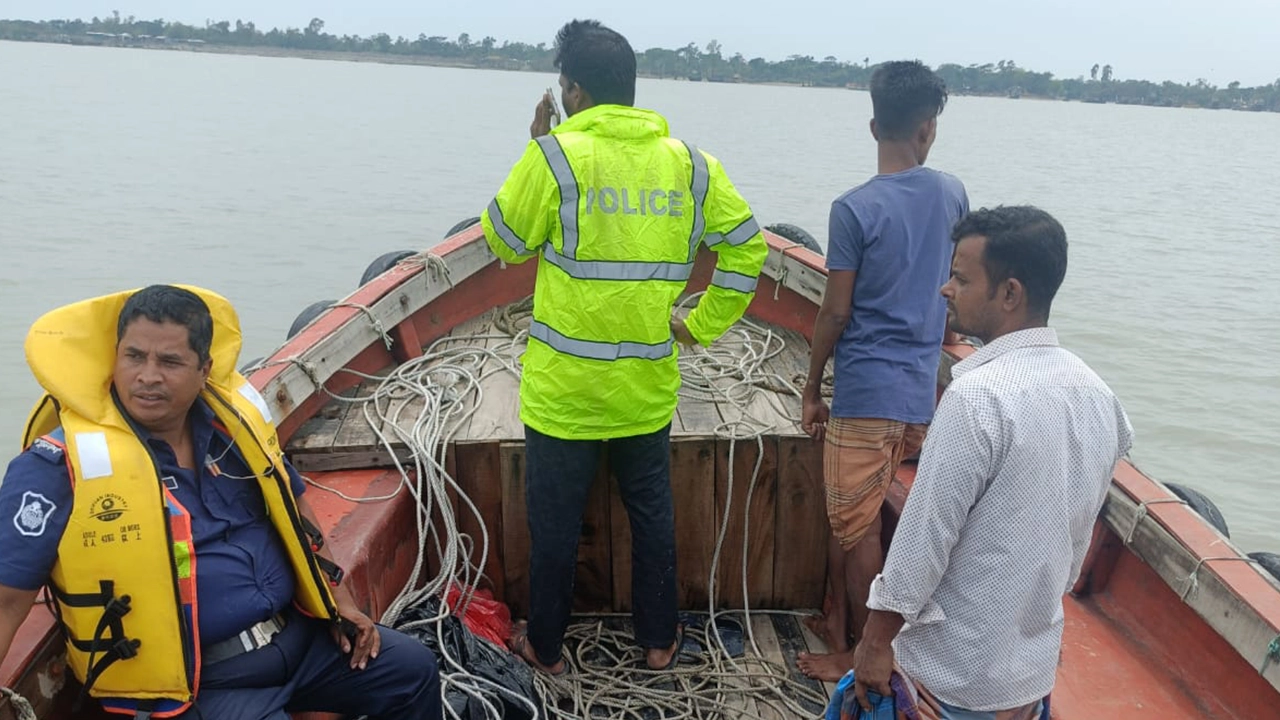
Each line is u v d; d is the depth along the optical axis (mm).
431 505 3115
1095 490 1722
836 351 2758
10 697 1676
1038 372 1675
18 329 10320
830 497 2779
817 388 2842
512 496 3129
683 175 2508
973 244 1726
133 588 1737
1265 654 2078
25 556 1672
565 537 2719
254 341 10281
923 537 1695
